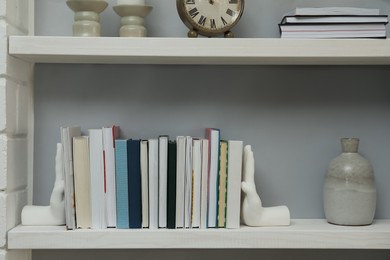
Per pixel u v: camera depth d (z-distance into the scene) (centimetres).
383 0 155
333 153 156
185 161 137
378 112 156
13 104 138
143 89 155
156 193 137
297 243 134
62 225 141
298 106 156
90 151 137
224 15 140
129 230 134
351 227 140
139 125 155
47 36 140
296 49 133
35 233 133
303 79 156
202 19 139
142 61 149
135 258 155
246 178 141
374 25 136
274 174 156
